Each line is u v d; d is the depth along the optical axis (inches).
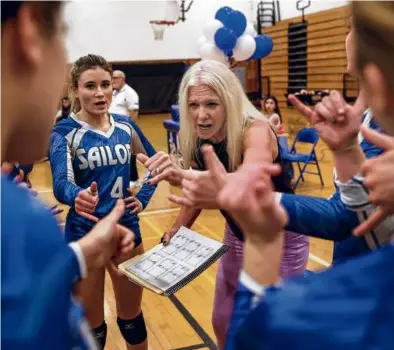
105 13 458.6
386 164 28.1
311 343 18.6
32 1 20.1
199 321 115.6
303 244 70.9
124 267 67.9
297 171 270.5
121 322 87.4
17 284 16.7
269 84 501.0
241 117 67.1
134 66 542.3
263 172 24.9
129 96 235.8
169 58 488.7
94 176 81.9
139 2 467.5
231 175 26.7
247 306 23.7
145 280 63.8
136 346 88.5
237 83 69.1
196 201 34.5
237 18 209.3
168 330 111.9
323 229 40.1
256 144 63.4
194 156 74.6
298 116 425.4
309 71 432.5
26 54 20.3
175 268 65.2
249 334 20.1
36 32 20.4
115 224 33.9
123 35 470.3
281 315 19.4
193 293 130.9
